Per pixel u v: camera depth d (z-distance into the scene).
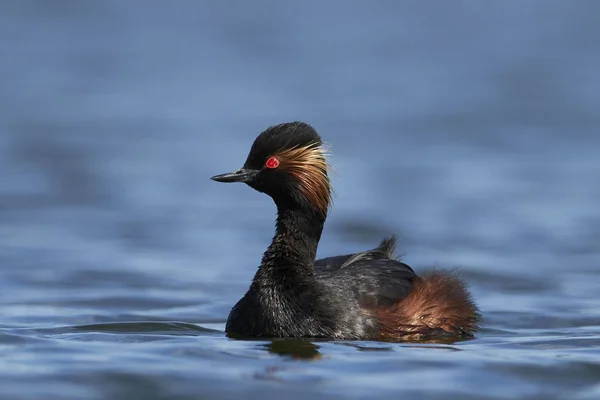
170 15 76.06
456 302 14.37
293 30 69.56
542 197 26.59
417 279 14.66
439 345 13.25
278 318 13.69
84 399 10.55
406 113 40.84
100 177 29.22
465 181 28.69
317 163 14.17
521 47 61.56
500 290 18.17
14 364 11.82
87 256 20.67
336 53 59.22
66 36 63.97
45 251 21.09
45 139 34.91
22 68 51.84
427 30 69.75
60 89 46.31
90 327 14.52
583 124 38.28
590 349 12.99
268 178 14.09
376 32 68.69
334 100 44.06
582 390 11.00
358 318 13.65
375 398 10.57
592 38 65.44
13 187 27.69
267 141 14.12
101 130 36.94
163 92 46.19
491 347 13.12
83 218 24.42
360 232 22.94
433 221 24.05
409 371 11.59
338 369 11.66
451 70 53.16
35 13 73.25
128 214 24.94
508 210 25.16
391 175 29.59
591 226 23.55
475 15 77.88
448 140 35.22
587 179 28.78
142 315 16.00
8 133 35.94
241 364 11.88
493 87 47.78
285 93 45.91
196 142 34.66
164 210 25.58
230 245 21.97
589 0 86.00
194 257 20.81
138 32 66.88
